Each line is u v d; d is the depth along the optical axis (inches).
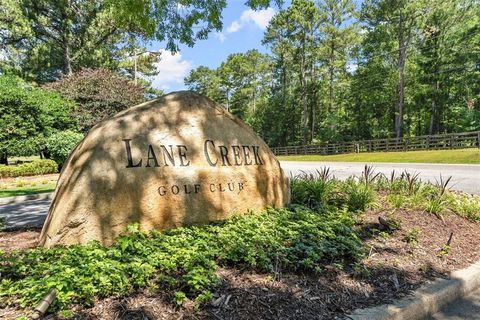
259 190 200.2
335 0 1576.0
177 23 328.2
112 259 128.0
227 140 194.5
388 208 225.1
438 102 1325.0
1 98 685.3
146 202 163.2
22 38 1098.7
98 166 157.2
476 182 406.0
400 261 154.6
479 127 1147.3
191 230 161.9
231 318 105.4
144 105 185.5
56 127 781.9
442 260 161.0
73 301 104.2
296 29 1608.0
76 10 1120.2
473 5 1181.1
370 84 1524.4
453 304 137.4
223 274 127.1
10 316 97.7
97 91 843.4
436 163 649.0
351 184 265.9
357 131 1643.7
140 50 1363.2
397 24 1320.1
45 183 592.4
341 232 173.8
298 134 1925.4
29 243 186.9
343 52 1704.0
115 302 106.8
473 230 204.2
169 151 174.6
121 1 284.4
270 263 133.8
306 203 233.3
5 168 650.2
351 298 124.3
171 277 116.9
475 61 1188.5
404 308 120.4
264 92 2385.6
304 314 112.0
